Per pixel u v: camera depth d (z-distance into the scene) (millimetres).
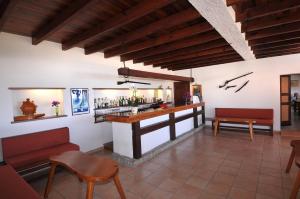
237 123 5957
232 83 6516
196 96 6621
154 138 4297
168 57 4758
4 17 2232
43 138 3395
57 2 2178
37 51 3521
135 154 3676
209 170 3246
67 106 4031
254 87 6105
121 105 5578
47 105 3957
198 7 2041
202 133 6023
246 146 4496
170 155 4074
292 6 2232
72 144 3584
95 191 2703
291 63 5484
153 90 7434
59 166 3514
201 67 7137
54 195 2633
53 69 3770
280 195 2416
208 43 3932
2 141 2941
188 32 3035
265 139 5055
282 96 6508
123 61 5027
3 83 3117
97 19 2670
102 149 4699
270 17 2789
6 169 2023
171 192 2607
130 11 2338
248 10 2494
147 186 2793
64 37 3508
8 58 3162
